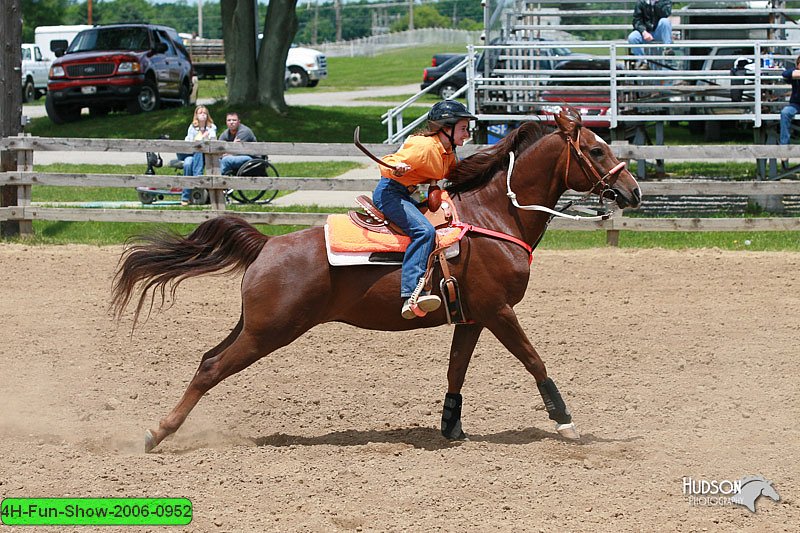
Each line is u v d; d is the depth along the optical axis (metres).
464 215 7.91
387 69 63.28
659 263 15.19
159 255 7.71
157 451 7.85
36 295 13.16
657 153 16.12
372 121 32.25
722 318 12.09
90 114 35.59
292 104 40.22
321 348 10.95
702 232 17.48
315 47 86.75
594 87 20.14
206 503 6.64
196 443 8.11
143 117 32.06
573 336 11.38
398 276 7.57
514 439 8.20
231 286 14.12
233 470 7.30
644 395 9.33
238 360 7.59
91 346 10.94
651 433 8.25
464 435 8.21
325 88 50.84
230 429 8.50
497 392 9.52
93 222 17.98
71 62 33.03
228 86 33.00
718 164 24.45
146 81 33.59
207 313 12.49
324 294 7.58
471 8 116.69
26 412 8.79
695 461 7.52
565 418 8.03
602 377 9.91
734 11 22.03
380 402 9.24
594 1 22.09
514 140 8.02
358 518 6.36
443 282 7.62
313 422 8.70
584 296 13.27
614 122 20.14
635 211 19.33
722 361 10.38
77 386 9.59
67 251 15.94
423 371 10.20
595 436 8.20
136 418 8.70
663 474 7.23
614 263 15.21
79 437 8.16
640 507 6.61
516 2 22.66
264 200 20.20
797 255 15.65
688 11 22.31
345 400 9.29
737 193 15.82
